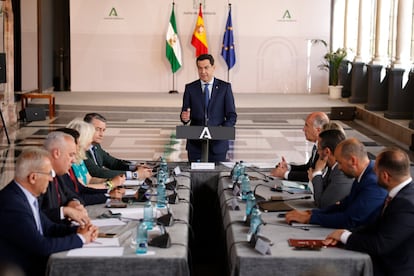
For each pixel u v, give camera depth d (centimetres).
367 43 1659
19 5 1678
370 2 1655
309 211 468
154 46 1900
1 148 1147
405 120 1348
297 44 1892
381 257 394
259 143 1248
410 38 1371
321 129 586
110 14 1886
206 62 723
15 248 386
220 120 738
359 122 1527
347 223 438
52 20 1936
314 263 380
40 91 1672
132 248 394
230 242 429
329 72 1855
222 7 1878
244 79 1906
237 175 584
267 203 502
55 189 472
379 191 439
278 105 1605
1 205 386
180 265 377
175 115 1540
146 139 1279
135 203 510
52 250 384
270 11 1881
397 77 1353
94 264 376
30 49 1694
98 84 1909
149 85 1912
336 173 497
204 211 640
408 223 384
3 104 1385
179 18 1884
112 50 1898
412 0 1346
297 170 624
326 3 1875
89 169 609
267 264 380
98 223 450
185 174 627
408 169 394
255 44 1891
